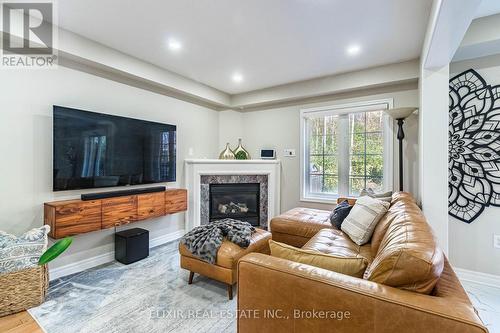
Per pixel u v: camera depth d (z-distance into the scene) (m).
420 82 2.83
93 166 2.76
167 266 2.83
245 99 4.48
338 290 1.02
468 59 2.64
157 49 2.85
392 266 1.02
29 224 2.38
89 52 2.62
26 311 1.96
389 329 0.91
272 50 2.86
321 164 4.14
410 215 1.66
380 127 3.62
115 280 2.49
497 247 2.54
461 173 2.70
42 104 2.47
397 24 2.30
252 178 4.33
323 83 3.71
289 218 3.01
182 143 3.99
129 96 3.22
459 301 0.90
